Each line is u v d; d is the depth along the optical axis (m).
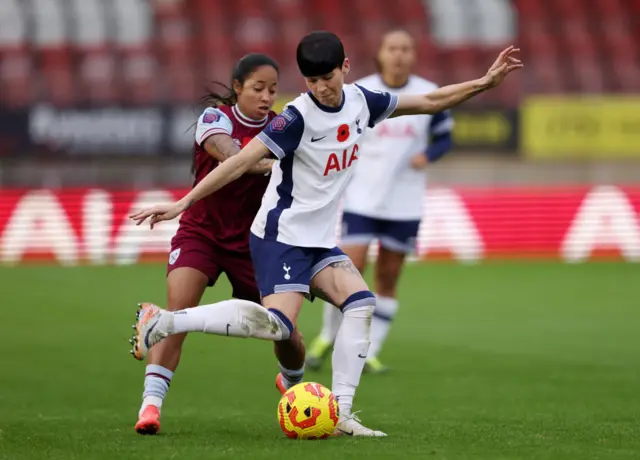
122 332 39.59
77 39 75.44
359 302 19.25
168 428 21.50
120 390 28.28
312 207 19.09
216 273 21.25
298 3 81.38
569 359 33.72
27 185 68.00
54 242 64.06
